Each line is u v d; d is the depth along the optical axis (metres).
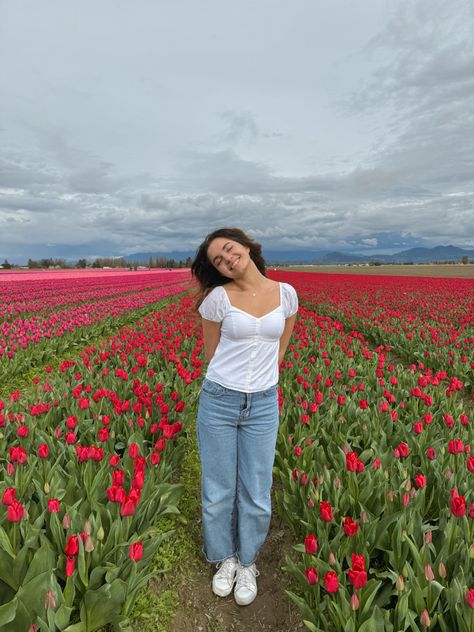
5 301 20.80
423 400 5.36
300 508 3.58
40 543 2.83
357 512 3.33
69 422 4.18
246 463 3.00
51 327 11.77
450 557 2.69
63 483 3.49
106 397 5.30
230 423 2.91
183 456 4.67
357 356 8.49
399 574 2.79
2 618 2.10
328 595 2.63
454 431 4.66
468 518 3.04
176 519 3.98
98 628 2.68
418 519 3.01
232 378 2.82
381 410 4.86
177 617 3.03
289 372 6.61
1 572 2.47
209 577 3.40
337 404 5.23
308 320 12.34
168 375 6.79
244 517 3.08
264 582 3.40
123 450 4.61
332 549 2.91
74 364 7.20
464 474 3.61
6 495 2.78
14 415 4.68
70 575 2.46
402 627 2.35
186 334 9.68
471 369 7.50
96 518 2.92
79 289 29.97
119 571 2.69
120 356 7.73
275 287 2.87
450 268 95.62
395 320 12.67
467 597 2.13
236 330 2.73
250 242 2.81
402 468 3.59
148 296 22.98
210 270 2.94
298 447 3.95
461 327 12.40
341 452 3.87
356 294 24.16
